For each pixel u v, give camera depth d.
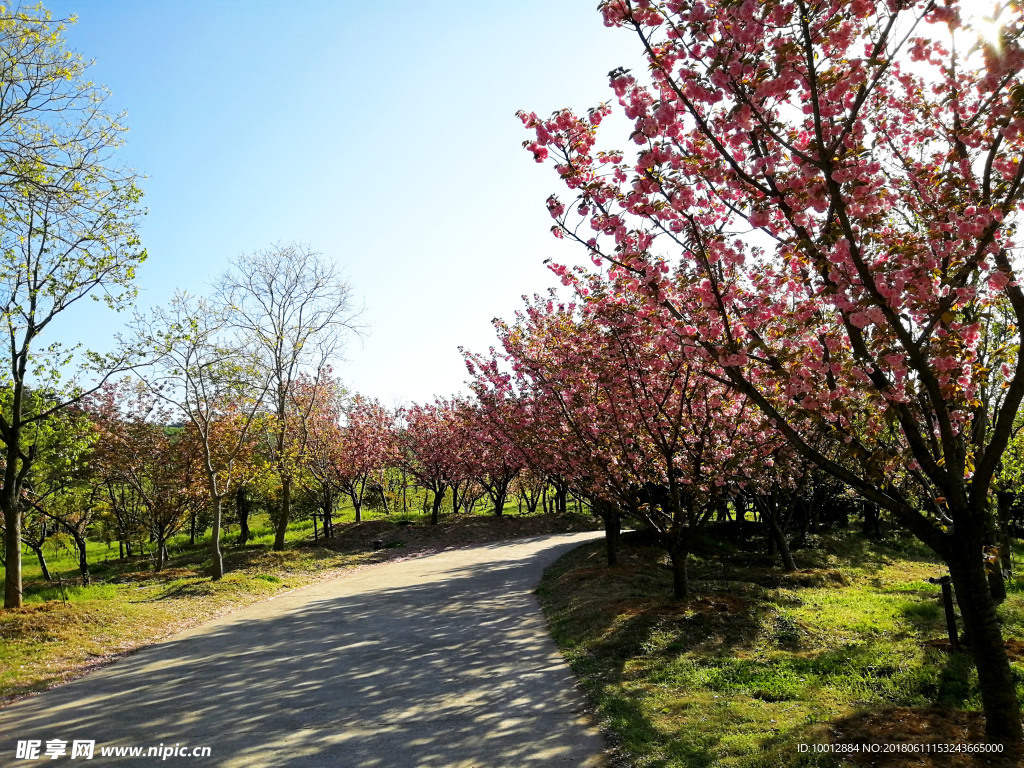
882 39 4.93
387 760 5.67
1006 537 13.68
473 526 30.78
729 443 10.65
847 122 5.05
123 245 12.64
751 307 6.42
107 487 24.72
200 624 12.55
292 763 5.69
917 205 6.91
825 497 21.58
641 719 6.18
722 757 5.20
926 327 5.64
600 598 12.08
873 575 16.16
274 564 20.91
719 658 8.05
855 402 5.75
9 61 10.86
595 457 11.30
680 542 11.19
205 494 22.70
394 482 47.25
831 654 7.99
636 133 5.38
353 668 8.79
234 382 19.80
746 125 5.21
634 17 5.16
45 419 14.57
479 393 16.30
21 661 9.22
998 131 5.82
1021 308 5.10
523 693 7.36
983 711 5.82
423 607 13.36
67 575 22.88
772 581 14.42
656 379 10.37
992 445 5.12
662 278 6.32
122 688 8.20
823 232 5.14
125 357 13.66
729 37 5.15
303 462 25.97
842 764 4.91
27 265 12.54
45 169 11.07
